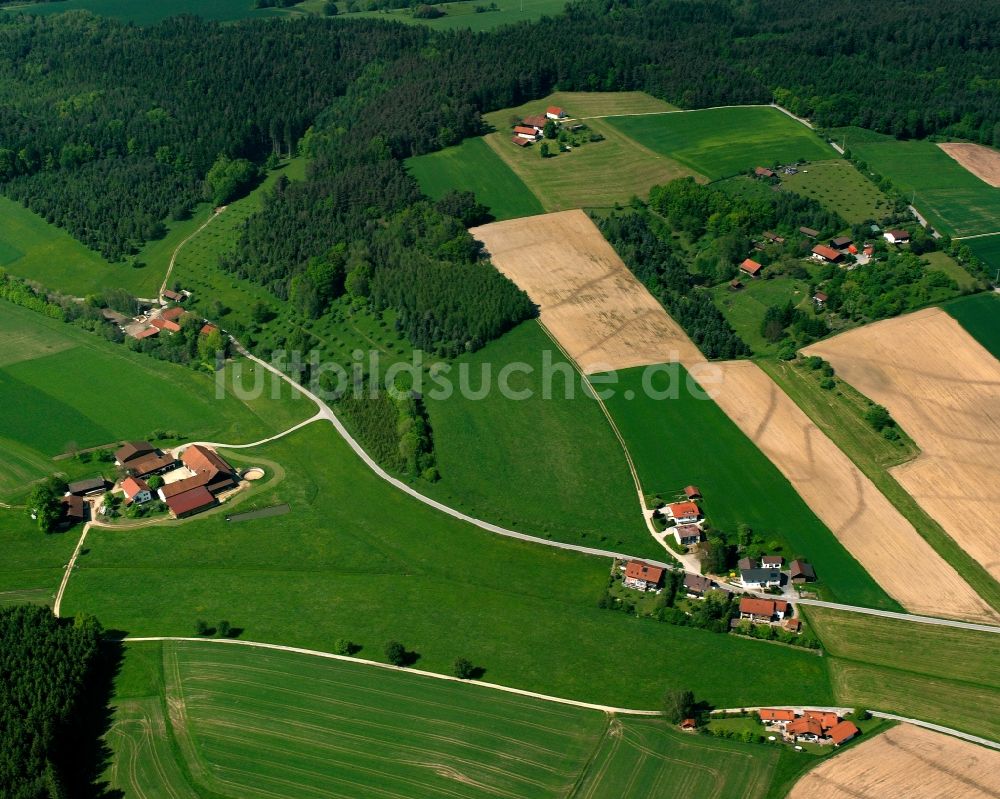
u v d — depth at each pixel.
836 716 158.00
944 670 167.25
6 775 146.38
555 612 181.62
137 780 152.25
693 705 161.75
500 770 151.50
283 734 158.88
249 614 184.00
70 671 165.00
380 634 178.38
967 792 144.50
